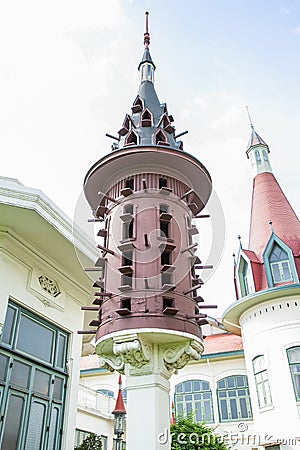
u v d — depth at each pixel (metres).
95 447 13.79
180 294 7.59
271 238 19.62
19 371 8.12
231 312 19.77
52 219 8.19
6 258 8.30
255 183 23.70
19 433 7.74
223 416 21.23
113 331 7.22
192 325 7.49
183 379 23.08
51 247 9.09
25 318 8.66
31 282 8.88
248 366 18.73
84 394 18.44
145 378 7.34
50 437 8.65
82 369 25.80
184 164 8.70
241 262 20.39
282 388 16.69
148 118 10.02
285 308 17.91
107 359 7.86
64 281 10.06
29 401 8.20
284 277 18.69
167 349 7.52
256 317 18.66
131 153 8.50
